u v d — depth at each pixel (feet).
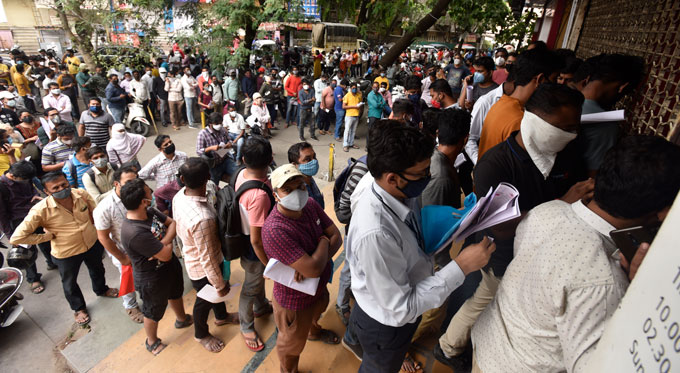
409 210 5.04
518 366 4.50
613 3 12.89
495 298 5.08
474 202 5.73
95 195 14.66
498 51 22.50
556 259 3.77
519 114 7.84
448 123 7.60
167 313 12.57
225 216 8.41
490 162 6.70
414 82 17.84
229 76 34.60
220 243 9.01
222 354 10.00
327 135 34.86
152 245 9.11
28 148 20.03
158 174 16.08
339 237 7.89
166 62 47.03
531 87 8.52
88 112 22.06
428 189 7.40
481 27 44.88
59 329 13.44
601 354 2.49
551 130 5.72
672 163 3.19
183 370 9.56
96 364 11.35
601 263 3.51
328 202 19.38
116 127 17.24
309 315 7.47
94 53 42.73
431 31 117.08
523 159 6.35
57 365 12.00
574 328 3.63
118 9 39.70
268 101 35.14
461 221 4.87
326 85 33.50
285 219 6.53
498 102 8.52
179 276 10.50
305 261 6.48
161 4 36.78
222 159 19.56
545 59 8.29
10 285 12.73
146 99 33.01
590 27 16.60
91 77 33.42
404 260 4.84
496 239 6.33
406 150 4.39
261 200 8.15
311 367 8.91
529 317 4.28
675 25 7.27
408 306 4.82
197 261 9.37
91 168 14.98
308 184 10.87
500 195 4.73
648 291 2.01
